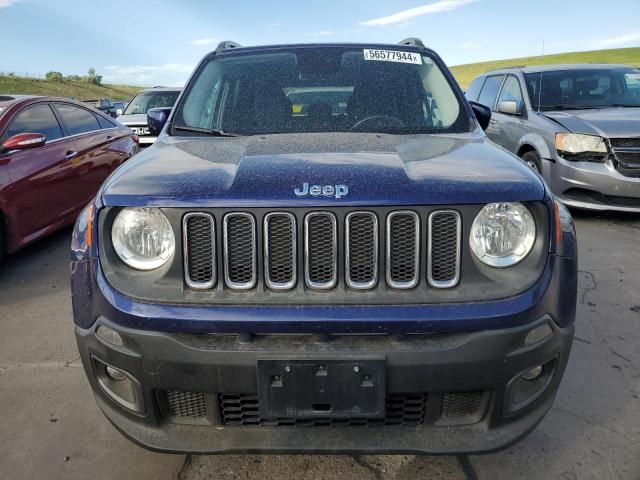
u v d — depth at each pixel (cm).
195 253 181
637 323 351
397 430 187
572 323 193
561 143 579
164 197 180
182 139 270
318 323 172
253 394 179
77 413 265
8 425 256
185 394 189
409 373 174
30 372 305
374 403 175
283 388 175
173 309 177
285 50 332
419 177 185
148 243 183
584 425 250
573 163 570
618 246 510
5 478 221
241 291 180
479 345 174
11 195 464
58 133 561
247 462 229
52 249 533
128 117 1135
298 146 228
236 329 174
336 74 310
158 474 223
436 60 329
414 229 178
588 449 234
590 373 293
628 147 548
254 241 178
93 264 189
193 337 178
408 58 325
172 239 181
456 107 296
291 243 178
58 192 531
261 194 177
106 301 184
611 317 360
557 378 197
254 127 281
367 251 179
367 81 305
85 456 234
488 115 316
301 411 177
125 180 194
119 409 197
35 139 490
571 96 674
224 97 301
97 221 189
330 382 174
